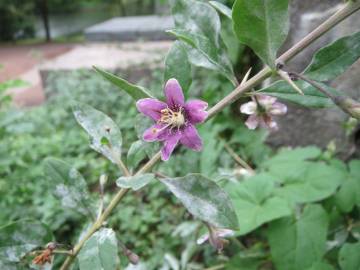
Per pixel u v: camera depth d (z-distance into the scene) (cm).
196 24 7
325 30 5
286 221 10
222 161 14
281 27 5
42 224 7
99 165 19
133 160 6
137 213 16
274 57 5
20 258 6
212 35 6
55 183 7
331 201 11
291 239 10
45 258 6
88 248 6
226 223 5
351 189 11
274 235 10
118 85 6
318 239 10
